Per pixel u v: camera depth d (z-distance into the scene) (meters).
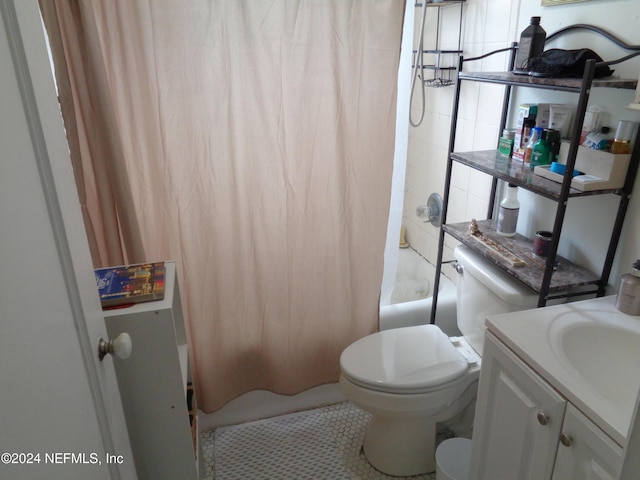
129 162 1.63
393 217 2.08
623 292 1.29
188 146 1.64
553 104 1.56
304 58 1.64
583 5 1.49
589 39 1.48
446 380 1.66
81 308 0.83
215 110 1.62
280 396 2.15
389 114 1.79
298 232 1.86
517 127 1.72
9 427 0.54
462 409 1.83
